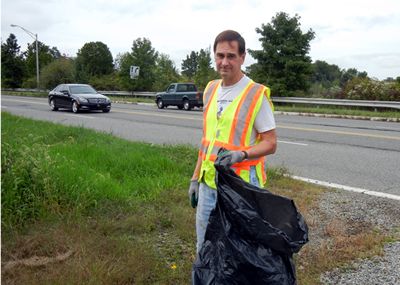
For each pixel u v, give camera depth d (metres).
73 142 9.30
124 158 7.59
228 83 2.97
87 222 4.72
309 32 28.58
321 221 5.31
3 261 3.88
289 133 14.02
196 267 2.70
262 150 2.84
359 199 6.29
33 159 5.18
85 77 46.06
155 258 4.01
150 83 39.44
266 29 28.50
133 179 6.63
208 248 2.70
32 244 4.11
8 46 59.03
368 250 4.41
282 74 28.33
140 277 3.63
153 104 31.81
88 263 3.74
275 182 6.98
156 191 6.00
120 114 21.36
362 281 3.81
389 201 6.22
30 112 22.33
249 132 2.89
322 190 6.75
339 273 3.95
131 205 5.36
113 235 4.54
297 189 6.69
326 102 24.67
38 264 3.81
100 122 17.19
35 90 49.75
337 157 9.82
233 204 2.56
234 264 2.52
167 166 7.31
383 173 8.20
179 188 6.27
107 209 5.19
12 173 4.92
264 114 2.90
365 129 15.34
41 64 61.41
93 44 55.09
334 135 13.55
